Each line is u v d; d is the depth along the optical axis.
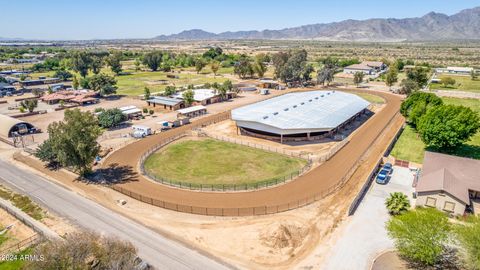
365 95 134.62
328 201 48.84
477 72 182.50
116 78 190.50
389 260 35.69
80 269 29.50
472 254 30.86
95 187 54.59
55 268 28.98
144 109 106.00
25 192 52.53
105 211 46.75
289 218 44.28
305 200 49.22
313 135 79.38
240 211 46.38
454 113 62.78
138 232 41.44
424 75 140.88
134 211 46.88
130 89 152.88
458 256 35.41
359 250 37.41
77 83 148.25
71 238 32.50
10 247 38.69
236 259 36.25
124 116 94.50
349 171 59.69
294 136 78.38
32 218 44.38
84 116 56.44
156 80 181.75
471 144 71.25
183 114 102.50
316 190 52.41
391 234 35.19
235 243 39.09
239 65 192.88
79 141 54.91
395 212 44.19
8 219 45.03
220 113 107.44
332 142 76.31
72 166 61.38
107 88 129.88
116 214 45.97
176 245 38.75
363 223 42.78
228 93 132.25
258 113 82.31
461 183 47.47
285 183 55.28
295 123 76.06
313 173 59.16
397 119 95.94
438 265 34.53
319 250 37.50
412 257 34.19
